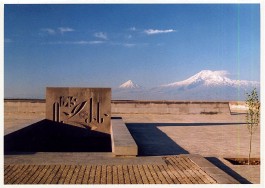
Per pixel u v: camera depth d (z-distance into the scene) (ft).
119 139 32.53
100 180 22.62
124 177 23.35
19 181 22.22
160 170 25.26
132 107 85.61
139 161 27.81
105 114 47.65
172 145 38.52
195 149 36.09
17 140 36.19
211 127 57.72
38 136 44.27
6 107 81.97
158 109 86.33
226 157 31.89
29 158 28.35
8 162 26.91
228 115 85.66
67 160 27.81
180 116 81.66
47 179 22.70
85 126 47.44
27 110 82.02
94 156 29.50
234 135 47.67
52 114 47.39
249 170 26.99
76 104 47.57
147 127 57.00
